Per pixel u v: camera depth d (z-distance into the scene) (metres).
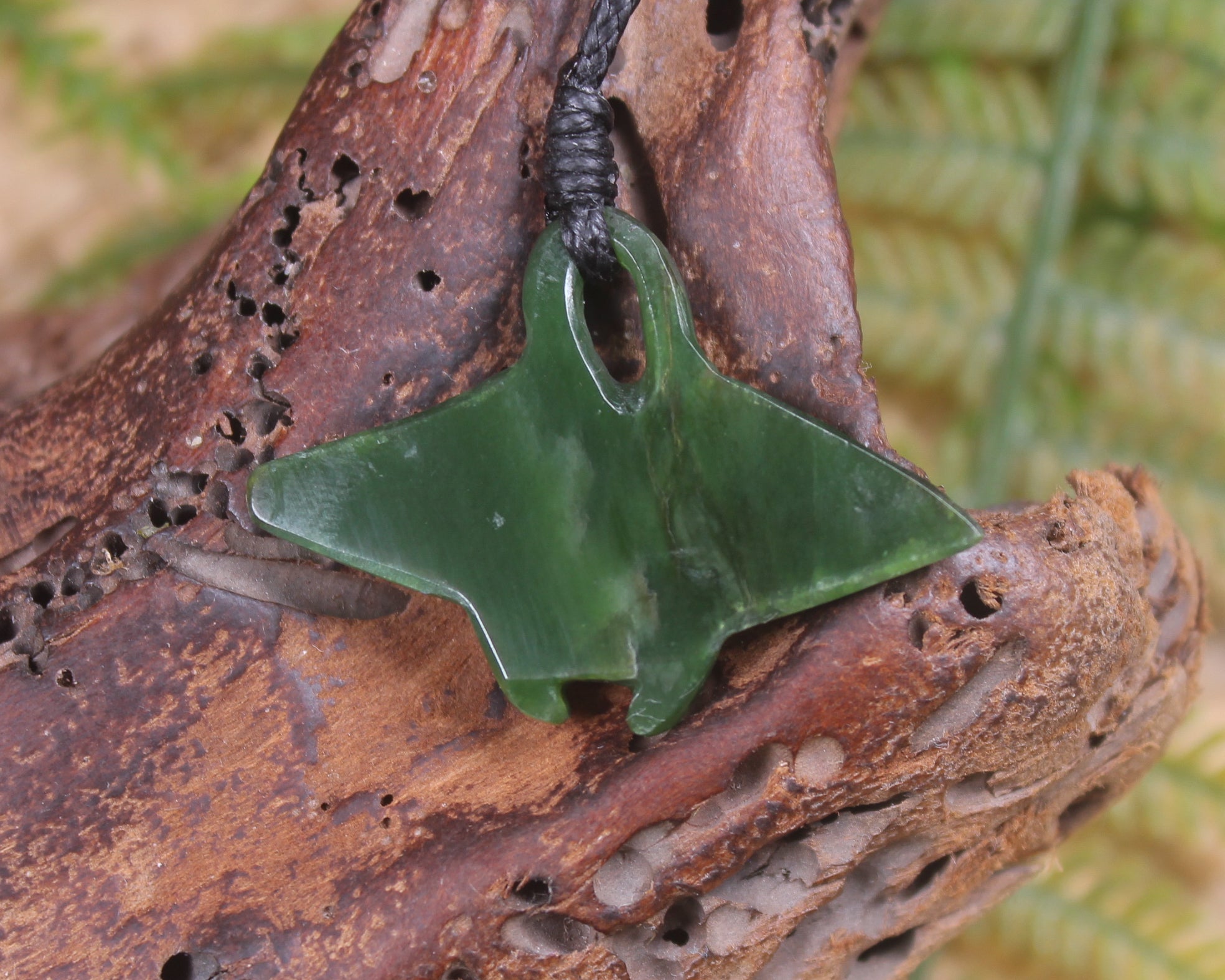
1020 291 0.39
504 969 0.30
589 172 0.29
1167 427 0.39
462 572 0.29
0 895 0.30
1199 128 0.38
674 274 0.29
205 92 0.44
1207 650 0.42
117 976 0.30
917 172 0.40
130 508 0.30
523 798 0.30
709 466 0.29
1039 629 0.29
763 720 0.29
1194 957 0.37
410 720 0.30
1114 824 0.39
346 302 0.30
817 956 0.30
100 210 0.47
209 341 0.30
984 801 0.30
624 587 0.29
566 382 0.29
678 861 0.29
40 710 0.30
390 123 0.30
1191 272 0.38
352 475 0.29
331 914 0.30
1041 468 0.40
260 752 0.30
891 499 0.29
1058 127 0.38
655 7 0.30
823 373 0.30
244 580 0.30
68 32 0.44
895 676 0.29
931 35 0.38
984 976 0.39
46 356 0.36
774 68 0.30
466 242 0.30
